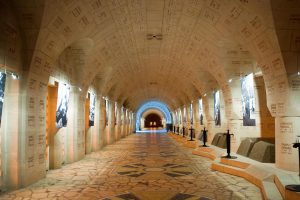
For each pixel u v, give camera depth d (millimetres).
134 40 14781
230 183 8711
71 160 12820
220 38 11664
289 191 5633
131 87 28734
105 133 21828
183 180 9156
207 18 10570
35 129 8852
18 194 7469
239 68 13438
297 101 8312
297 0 7566
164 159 14188
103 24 11172
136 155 15836
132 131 44250
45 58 9016
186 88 24953
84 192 7641
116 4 10180
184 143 21703
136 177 9633
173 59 18344
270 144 10578
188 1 10055
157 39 14766
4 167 8047
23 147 8211
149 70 23109
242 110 13273
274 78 8938
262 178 8031
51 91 11469
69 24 9297
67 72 12172
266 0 7664
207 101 19031
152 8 10906
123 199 6961
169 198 7039
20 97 8219
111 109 23969
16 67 7965
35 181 8859
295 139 8367
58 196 7246
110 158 14508
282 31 8055
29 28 8180
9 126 8156
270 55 8773
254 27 8758
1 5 7156
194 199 6945
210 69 15031
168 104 44594
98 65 14781
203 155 15469
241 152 12633
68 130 12883
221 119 17031
